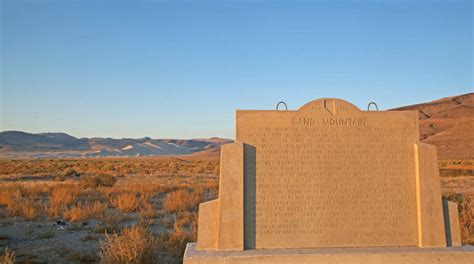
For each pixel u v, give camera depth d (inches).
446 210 295.3
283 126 290.4
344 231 287.0
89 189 876.0
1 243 386.3
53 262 324.8
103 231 442.0
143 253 309.3
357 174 292.2
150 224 490.6
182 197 668.1
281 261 263.3
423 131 4913.9
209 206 278.7
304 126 291.9
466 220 463.5
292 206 285.3
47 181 1211.2
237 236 274.2
